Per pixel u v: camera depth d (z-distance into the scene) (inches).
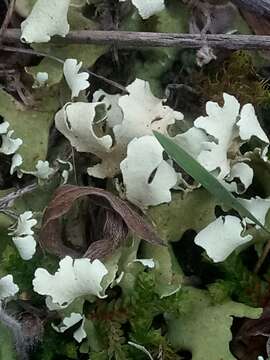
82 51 6.2
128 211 5.6
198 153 5.8
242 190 6.2
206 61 6.1
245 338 6.1
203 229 5.8
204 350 5.7
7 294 5.5
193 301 5.9
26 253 5.6
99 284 5.3
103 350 5.7
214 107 5.7
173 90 6.5
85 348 5.8
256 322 6.1
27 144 6.0
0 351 5.7
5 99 6.1
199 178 5.5
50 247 5.8
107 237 5.7
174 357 5.8
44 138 6.1
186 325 5.8
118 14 6.4
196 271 6.3
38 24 5.9
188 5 6.5
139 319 5.7
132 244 5.8
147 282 5.6
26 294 5.9
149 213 6.0
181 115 5.9
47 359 5.9
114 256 5.7
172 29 6.5
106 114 6.0
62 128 5.8
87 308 5.9
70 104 5.8
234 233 5.8
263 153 6.0
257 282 6.1
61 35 5.9
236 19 6.6
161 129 5.8
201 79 6.5
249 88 6.5
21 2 6.2
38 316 5.9
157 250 5.9
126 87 5.9
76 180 6.2
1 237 6.0
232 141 5.9
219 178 5.8
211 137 5.8
